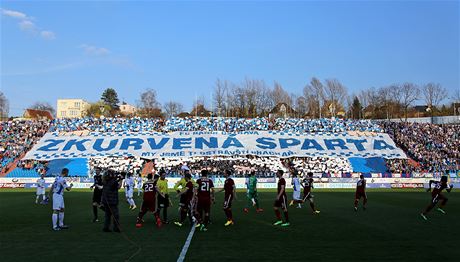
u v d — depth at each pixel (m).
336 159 49.66
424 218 17.00
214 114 90.75
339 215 18.47
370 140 54.25
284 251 10.52
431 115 93.44
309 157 50.19
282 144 52.41
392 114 96.06
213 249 10.73
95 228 14.35
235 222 16.05
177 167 46.94
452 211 20.11
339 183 41.50
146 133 54.28
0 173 44.12
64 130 54.66
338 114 97.56
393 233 13.41
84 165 46.44
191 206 15.09
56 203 14.01
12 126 55.06
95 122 57.94
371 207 22.14
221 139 52.94
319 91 93.50
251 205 23.34
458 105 98.19
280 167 47.69
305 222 16.06
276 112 94.19
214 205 23.34
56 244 11.41
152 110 100.62
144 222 16.02
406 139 55.34
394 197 29.28
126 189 21.62
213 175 43.25
